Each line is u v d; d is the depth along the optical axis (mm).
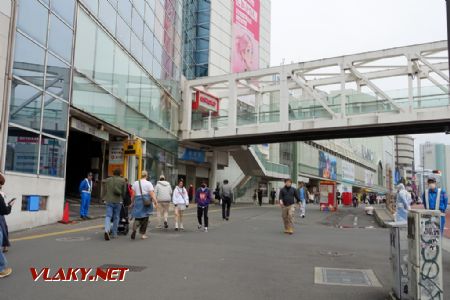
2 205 6883
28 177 12539
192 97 36438
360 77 30250
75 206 19250
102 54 18656
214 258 9031
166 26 29625
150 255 9055
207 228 14711
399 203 12133
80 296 5844
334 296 6203
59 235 11531
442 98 27844
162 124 29297
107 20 19062
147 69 25344
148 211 11453
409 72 28625
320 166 69625
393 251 6020
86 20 16953
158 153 28328
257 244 11445
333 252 10359
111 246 10016
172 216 20109
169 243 10961
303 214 23219
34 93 12992
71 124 16844
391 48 29406
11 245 9516
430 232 5160
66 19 15109
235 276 7367
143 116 24844
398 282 5734
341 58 30906
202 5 45375
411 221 5375
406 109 28391
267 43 57156
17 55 12070
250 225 17172
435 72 28047
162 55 28734
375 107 29719
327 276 7555
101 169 23531
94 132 19078
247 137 35156
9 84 11602
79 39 16406
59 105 14680
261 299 5977
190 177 40969
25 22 12461
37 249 9164
